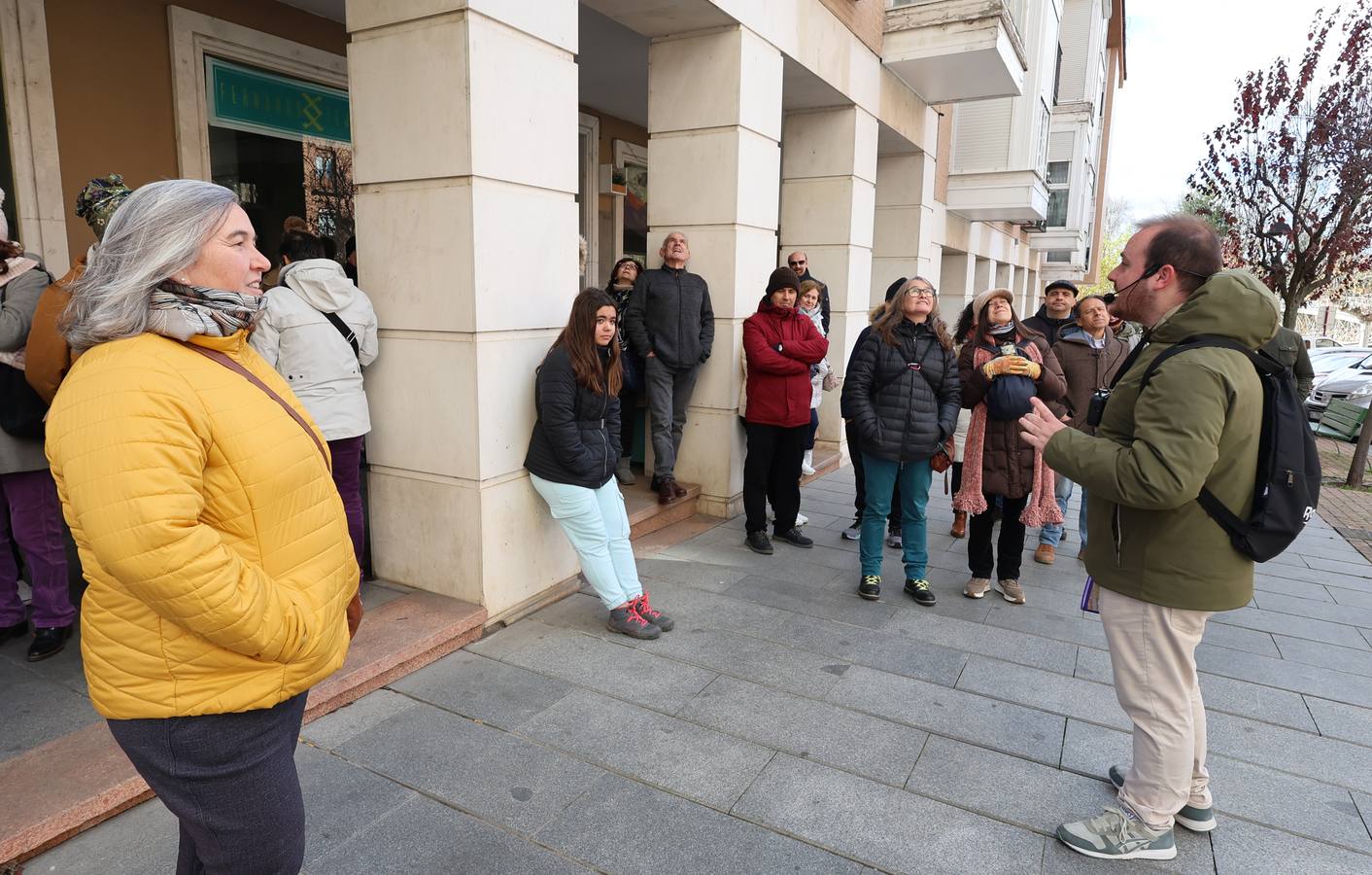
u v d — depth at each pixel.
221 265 1.40
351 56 3.62
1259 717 3.26
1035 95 11.30
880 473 4.29
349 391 3.45
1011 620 4.16
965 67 7.95
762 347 4.99
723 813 2.51
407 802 2.51
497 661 3.50
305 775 2.64
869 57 7.54
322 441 1.58
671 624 3.91
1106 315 5.00
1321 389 15.36
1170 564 2.16
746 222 5.72
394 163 3.58
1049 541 5.26
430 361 3.64
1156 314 2.27
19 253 2.98
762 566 4.93
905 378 4.17
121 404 1.24
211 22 5.61
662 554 5.11
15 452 2.95
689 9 5.13
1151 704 2.28
